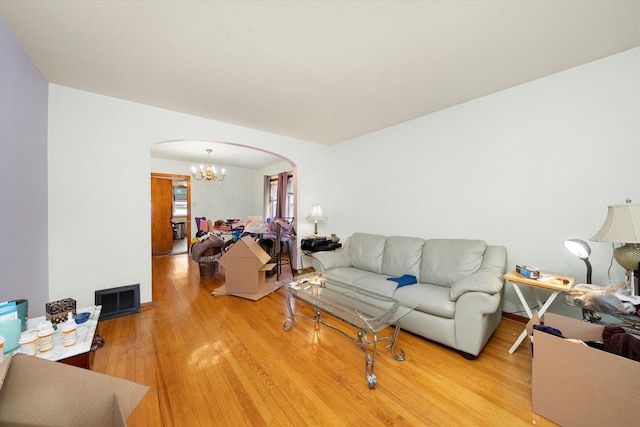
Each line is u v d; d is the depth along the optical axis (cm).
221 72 209
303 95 252
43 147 214
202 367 171
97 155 248
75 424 58
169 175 620
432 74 214
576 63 201
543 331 134
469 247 241
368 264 311
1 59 148
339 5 140
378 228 371
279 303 292
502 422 128
